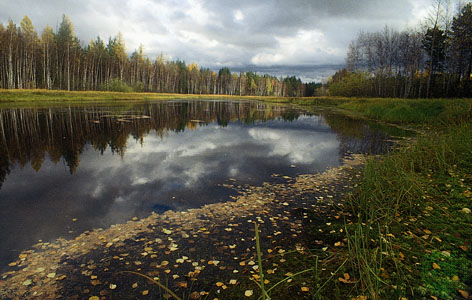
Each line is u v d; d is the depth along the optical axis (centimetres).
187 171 682
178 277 281
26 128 1303
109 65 5691
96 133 1238
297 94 12312
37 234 365
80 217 418
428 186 468
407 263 279
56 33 4856
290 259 310
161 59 7919
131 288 264
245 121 1938
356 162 775
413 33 3353
